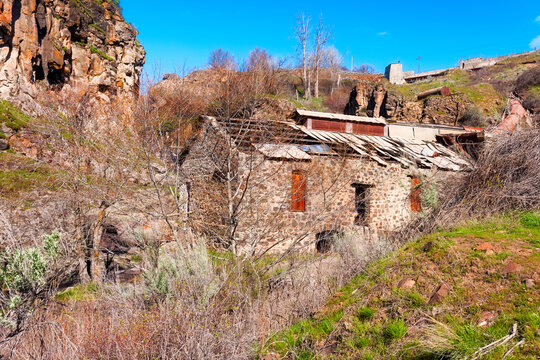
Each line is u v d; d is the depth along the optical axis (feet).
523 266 13.93
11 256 19.38
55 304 20.68
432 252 17.39
